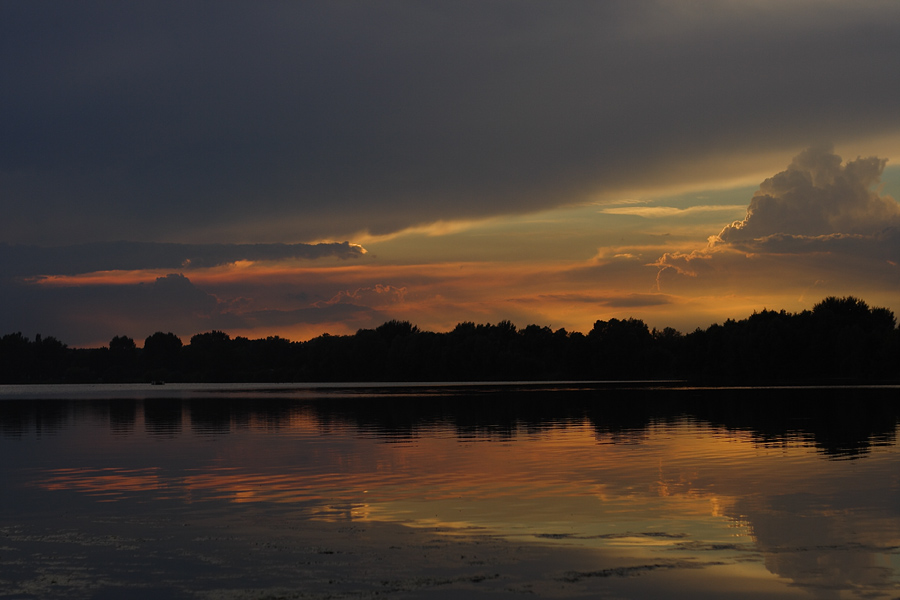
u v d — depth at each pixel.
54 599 16.75
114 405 106.50
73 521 24.05
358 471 34.34
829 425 56.12
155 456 41.12
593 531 22.09
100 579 18.05
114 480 32.38
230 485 30.70
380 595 16.72
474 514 24.56
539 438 49.03
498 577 17.88
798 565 18.64
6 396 154.75
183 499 27.67
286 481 31.62
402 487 29.81
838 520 23.11
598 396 116.31
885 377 177.88
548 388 165.25
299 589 17.16
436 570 18.42
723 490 28.33
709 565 18.70
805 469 33.22
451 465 36.09
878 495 26.94
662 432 52.34
